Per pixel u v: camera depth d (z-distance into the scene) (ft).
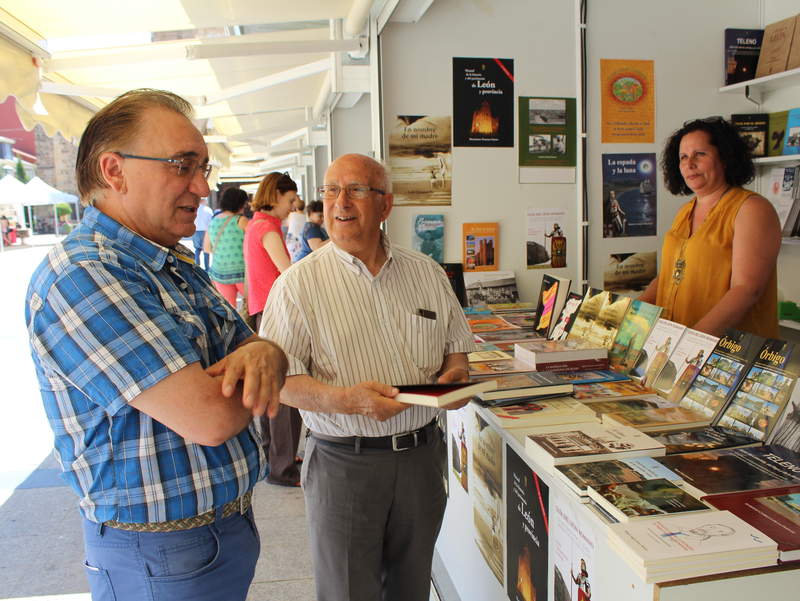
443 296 6.07
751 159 7.50
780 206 11.00
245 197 15.44
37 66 10.41
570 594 4.65
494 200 10.89
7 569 8.91
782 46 10.46
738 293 6.88
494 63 10.61
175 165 3.57
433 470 5.78
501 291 11.04
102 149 3.53
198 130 3.74
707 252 7.36
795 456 4.42
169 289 3.72
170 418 3.25
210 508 3.73
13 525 10.21
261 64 14.12
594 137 10.94
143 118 3.52
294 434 11.64
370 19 10.36
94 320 3.20
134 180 3.54
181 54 10.65
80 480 3.55
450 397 4.47
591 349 7.14
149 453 3.51
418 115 10.53
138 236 3.61
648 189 11.19
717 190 7.49
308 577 8.68
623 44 10.80
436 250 10.82
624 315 7.27
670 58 10.95
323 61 13.26
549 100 10.82
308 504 5.74
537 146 10.87
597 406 5.81
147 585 3.70
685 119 11.14
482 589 7.16
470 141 10.68
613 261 11.24
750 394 5.07
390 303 5.73
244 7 10.23
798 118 10.47
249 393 3.18
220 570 3.92
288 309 5.54
